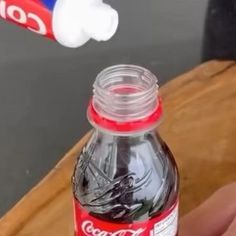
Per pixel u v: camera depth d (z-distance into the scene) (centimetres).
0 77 83
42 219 40
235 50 67
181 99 47
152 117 25
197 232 35
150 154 27
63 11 30
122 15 89
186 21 88
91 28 30
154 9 90
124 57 84
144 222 27
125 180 27
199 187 41
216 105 47
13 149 76
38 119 79
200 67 50
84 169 28
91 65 84
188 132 45
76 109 79
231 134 45
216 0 71
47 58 85
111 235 27
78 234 29
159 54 84
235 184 37
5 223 39
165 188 28
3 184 73
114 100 25
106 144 27
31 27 31
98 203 27
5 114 79
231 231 33
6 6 31
